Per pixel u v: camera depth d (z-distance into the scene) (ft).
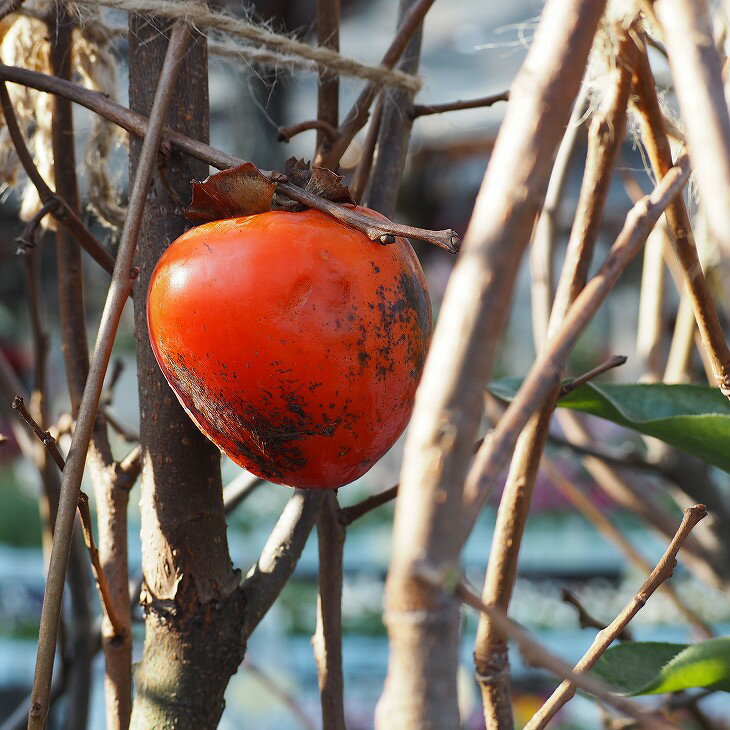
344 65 1.66
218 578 1.60
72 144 1.77
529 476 1.53
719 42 1.43
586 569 8.37
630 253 1.28
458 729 1.15
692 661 1.44
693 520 1.47
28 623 7.50
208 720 1.59
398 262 1.49
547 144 1.18
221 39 1.73
